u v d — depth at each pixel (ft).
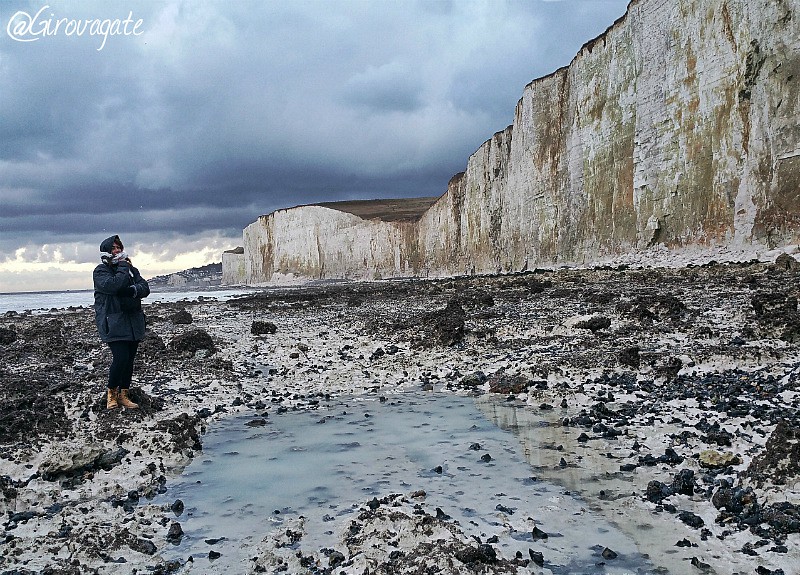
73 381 35.91
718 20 85.97
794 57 74.49
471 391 33.76
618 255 104.06
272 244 327.67
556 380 33.65
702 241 86.69
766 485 17.20
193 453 24.40
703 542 15.39
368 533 16.25
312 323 67.82
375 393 34.65
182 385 36.17
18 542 16.39
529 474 20.70
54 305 166.40
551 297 67.67
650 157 98.43
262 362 44.50
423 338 48.19
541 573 14.19
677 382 30.60
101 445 23.00
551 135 132.46
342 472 21.70
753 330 39.88
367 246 253.65
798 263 63.77
